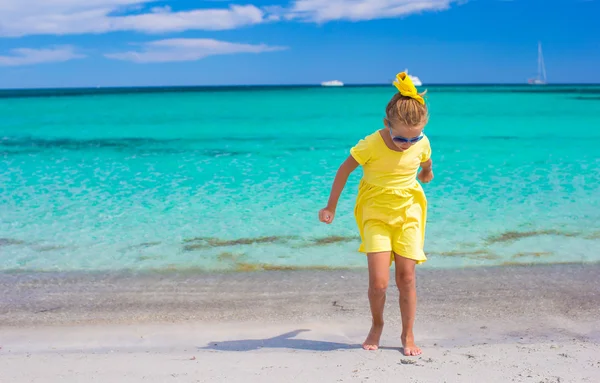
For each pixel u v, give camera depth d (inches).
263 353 131.9
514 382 104.8
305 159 506.0
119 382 107.4
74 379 109.7
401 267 128.3
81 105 1683.1
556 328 152.2
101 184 383.6
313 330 153.3
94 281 197.2
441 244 237.0
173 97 2517.2
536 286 187.3
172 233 258.7
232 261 219.0
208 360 123.7
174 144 642.2
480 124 869.8
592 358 121.3
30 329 155.0
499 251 227.1
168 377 110.2
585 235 248.1
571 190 348.2
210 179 401.7
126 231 262.4
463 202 315.9
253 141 670.5
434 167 447.8
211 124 932.6
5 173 432.1
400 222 127.4
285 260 219.3
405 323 130.6
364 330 153.1
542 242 238.5
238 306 172.7
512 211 293.9
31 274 204.5
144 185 379.2
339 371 112.8
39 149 593.0
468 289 185.3
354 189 358.3
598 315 161.6
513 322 157.2
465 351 129.8
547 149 559.8
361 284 192.4
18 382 108.3
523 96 2212.1
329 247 235.8
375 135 125.3
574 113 1124.5
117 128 863.7
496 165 456.1
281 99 2188.7
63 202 324.5
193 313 167.2
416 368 114.7
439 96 2283.5
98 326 157.4
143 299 179.5
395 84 122.0
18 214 295.0
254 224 273.0
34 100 2124.8
